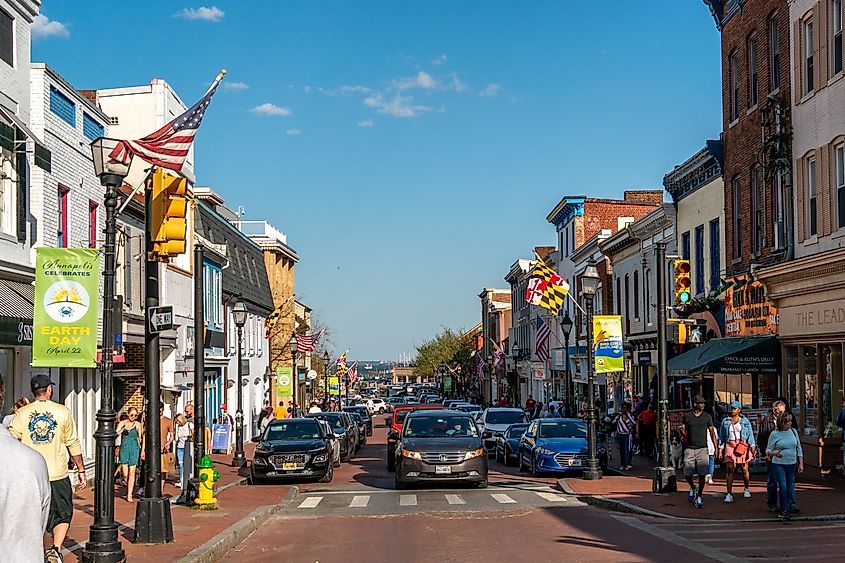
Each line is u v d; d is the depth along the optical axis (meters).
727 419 18.47
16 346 18.08
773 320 26.20
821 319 23.22
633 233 41.00
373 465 33.50
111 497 11.74
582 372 53.56
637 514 17.66
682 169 34.25
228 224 47.53
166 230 13.89
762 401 27.22
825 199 23.38
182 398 33.62
